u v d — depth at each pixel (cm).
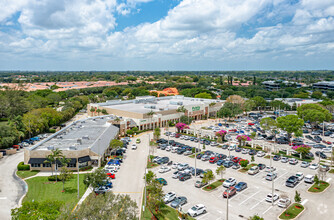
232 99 19900
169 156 9869
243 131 14438
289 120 11806
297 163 9156
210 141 12019
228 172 8231
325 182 7400
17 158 9619
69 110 18400
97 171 6294
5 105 15500
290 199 6350
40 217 4403
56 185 7088
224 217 5500
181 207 5888
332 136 13262
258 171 8331
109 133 11481
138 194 6569
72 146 8562
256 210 5809
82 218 3919
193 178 7738
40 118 13675
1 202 6078
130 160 9381
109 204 4228
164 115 16062
